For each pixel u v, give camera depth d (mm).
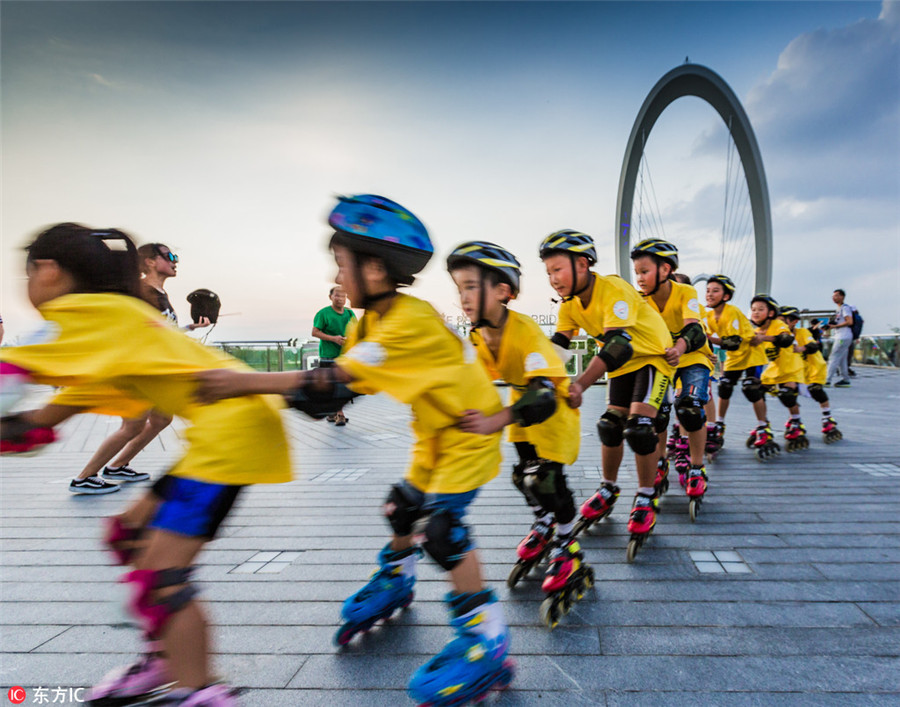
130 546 1505
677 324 3594
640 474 2668
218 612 2104
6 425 1295
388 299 1600
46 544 2924
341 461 5078
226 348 11758
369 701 1560
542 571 2473
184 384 1304
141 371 1231
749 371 4820
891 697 1534
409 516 1872
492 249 1923
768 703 1518
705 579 2336
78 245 1257
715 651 1782
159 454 5605
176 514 1307
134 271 1372
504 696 1572
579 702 1540
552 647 1825
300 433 6848
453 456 1667
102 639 1952
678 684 1612
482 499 3631
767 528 2971
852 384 12031
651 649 1804
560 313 2977
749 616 2008
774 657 1742
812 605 2084
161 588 1283
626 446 5457
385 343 1481
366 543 2867
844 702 1515
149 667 1480
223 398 1307
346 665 1745
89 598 2277
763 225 25531
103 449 3984
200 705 1267
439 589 2299
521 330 2027
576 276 2480
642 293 3354
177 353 1311
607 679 1645
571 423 2170
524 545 2350
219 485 1339
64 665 1788
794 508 3312
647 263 3266
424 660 1772
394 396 1498
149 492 1538
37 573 2535
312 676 1684
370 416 8680
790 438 5094
